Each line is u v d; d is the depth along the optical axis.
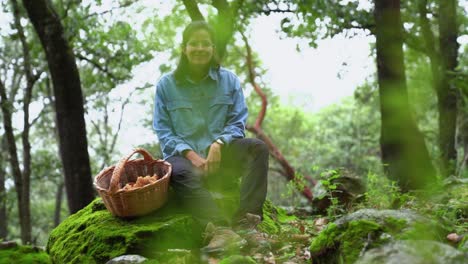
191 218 3.66
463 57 8.27
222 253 3.23
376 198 5.00
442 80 7.55
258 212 3.82
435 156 8.58
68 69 8.02
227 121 4.32
